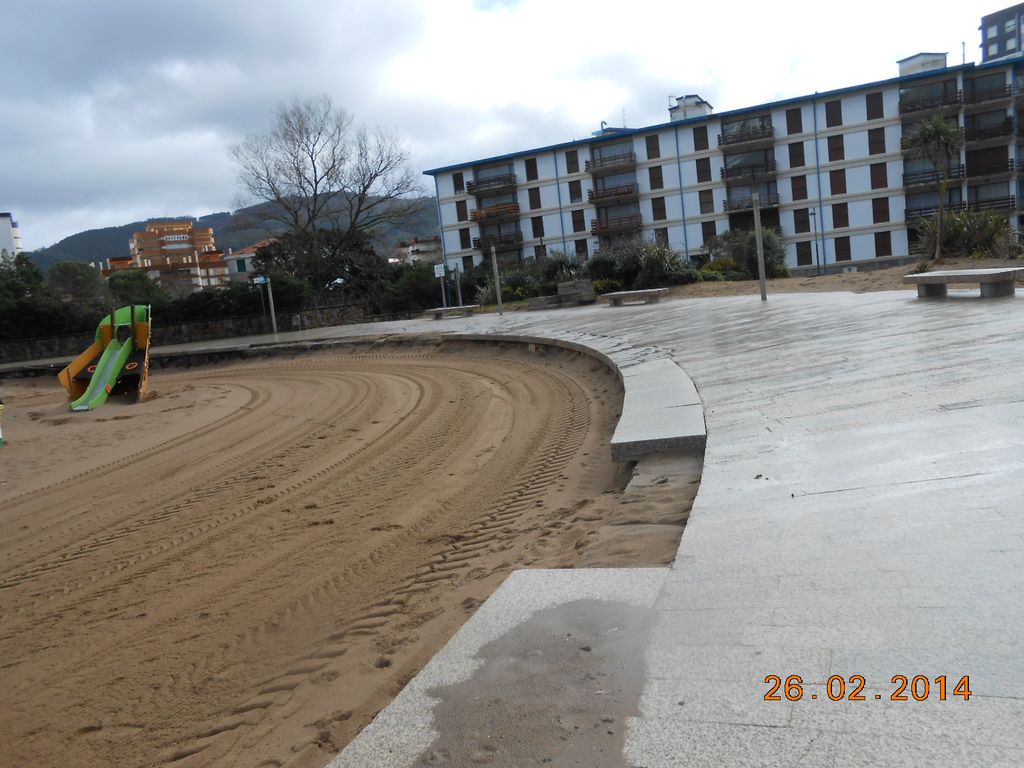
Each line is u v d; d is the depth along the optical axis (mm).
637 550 4570
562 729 2549
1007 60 53406
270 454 10805
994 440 4941
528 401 12961
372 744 2637
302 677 3957
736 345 12305
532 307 34500
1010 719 2230
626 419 7668
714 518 4418
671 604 3383
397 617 4578
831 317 14266
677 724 2469
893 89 55781
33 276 57438
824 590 3256
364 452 10266
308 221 56688
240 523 7391
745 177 59344
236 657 4441
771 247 41688
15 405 22438
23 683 4477
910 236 56906
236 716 3668
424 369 20469
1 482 10531
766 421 6629
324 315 50125
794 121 58312
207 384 23328
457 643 3322
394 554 5945
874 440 5445
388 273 61000
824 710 2414
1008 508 3799
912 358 8438
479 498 7273
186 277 128000
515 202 66562
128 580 6105
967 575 3166
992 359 7621
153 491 9188
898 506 4086
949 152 36625
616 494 6223
